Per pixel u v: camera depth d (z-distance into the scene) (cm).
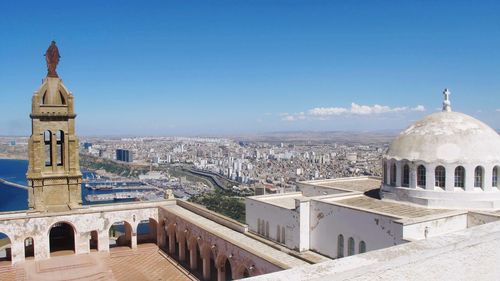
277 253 3747
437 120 4078
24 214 5181
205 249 4472
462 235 1655
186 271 4844
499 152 3834
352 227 3775
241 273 3797
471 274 1612
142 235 6259
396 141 4216
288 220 4416
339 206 3919
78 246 5375
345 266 1288
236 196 16912
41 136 5519
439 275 1503
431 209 3750
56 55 5656
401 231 3253
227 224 4775
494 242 1697
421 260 1439
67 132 5662
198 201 15475
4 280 4616
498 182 3819
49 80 5597
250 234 4378
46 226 5156
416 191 3875
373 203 4084
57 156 5678
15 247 4984
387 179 4222
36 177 5453
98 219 5469
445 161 3734
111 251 5594
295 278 1190
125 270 5028
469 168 3716
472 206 3678
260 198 5175
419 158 3862
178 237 5247
